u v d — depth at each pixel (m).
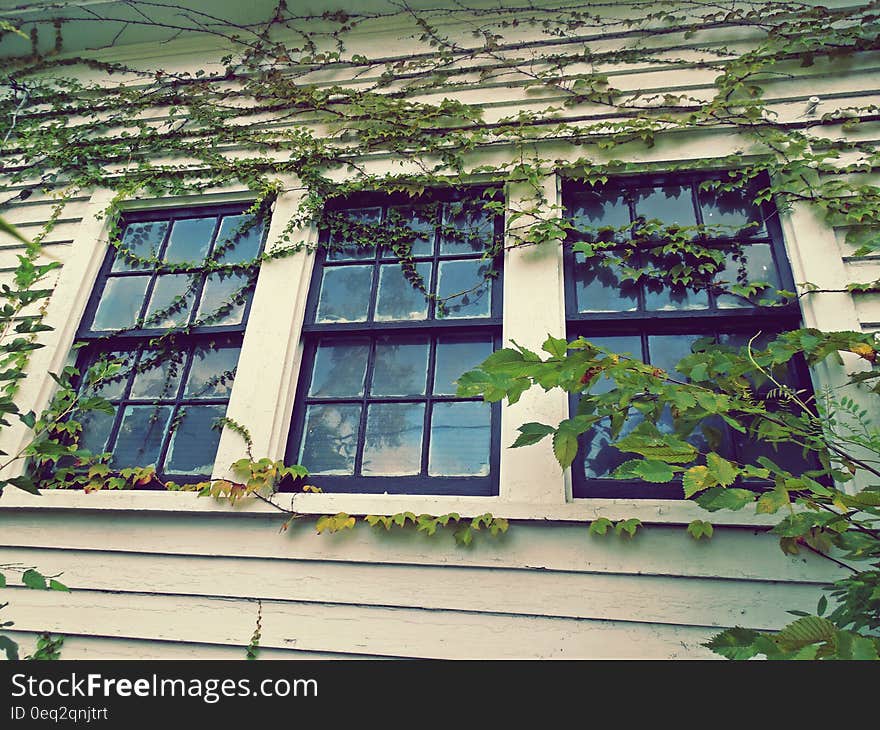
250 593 2.54
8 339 3.29
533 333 2.86
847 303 2.68
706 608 2.25
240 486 2.67
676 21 3.62
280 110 3.89
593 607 2.31
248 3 4.13
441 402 2.91
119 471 2.96
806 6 3.46
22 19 4.36
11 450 3.00
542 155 3.38
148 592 2.61
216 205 3.69
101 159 3.95
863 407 2.45
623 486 2.57
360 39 4.06
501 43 3.81
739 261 2.97
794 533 1.62
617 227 3.18
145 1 4.18
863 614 1.67
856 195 2.90
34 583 1.93
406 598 2.43
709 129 3.26
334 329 3.12
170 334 3.28
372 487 2.75
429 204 3.43
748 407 1.94
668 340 2.86
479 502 2.51
